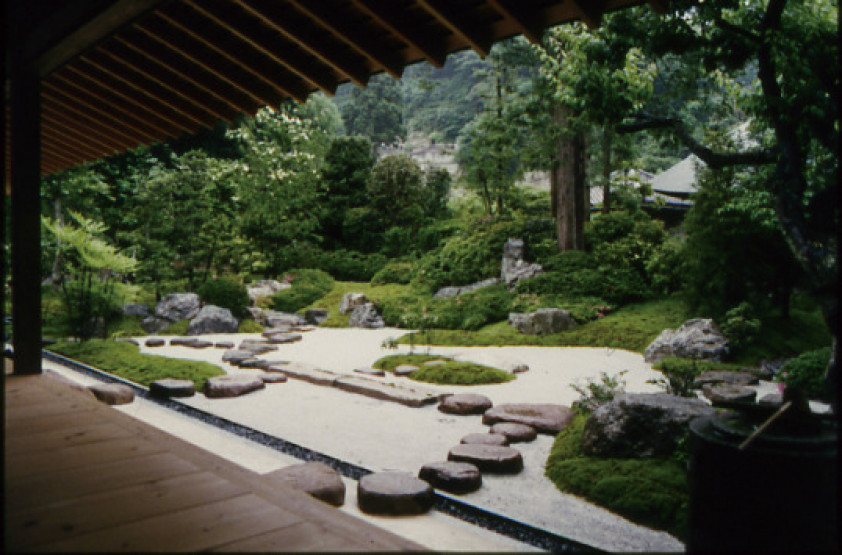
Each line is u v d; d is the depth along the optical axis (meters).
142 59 4.23
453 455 4.46
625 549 3.19
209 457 2.82
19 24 4.24
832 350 4.88
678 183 21.83
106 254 10.20
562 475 4.18
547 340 10.35
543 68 12.41
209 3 3.37
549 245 14.27
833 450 1.84
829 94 5.70
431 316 12.07
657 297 12.10
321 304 15.27
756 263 9.22
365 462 4.60
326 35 3.38
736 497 1.90
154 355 8.89
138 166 19.50
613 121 7.27
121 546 1.93
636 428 4.28
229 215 17.14
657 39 6.61
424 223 21.55
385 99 51.28
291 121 20.95
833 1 6.14
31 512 2.19
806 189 5.86
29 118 4.35
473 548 2.42
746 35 6.14
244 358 8.89
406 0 2.90
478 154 17.45
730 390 6.30
